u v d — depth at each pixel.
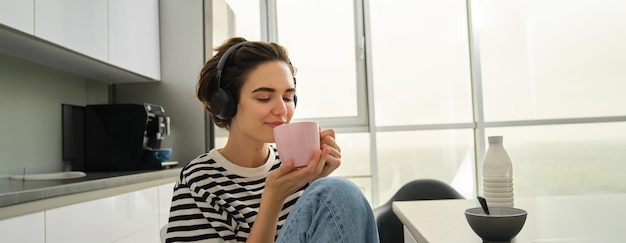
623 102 3.24
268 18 3.34
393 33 3.33
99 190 1.71
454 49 3.32
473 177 3.26
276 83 0.80
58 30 1.88
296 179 0.71
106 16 2.25
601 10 3.28
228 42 0.91
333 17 3.34
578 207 1.17
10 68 2.01
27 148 2.09
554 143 3.24
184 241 0.75
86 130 2.47
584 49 3.28
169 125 2.70
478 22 3.28
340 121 3.30
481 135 3.21
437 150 3.27
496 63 3.29
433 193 1.84
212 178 0.82
